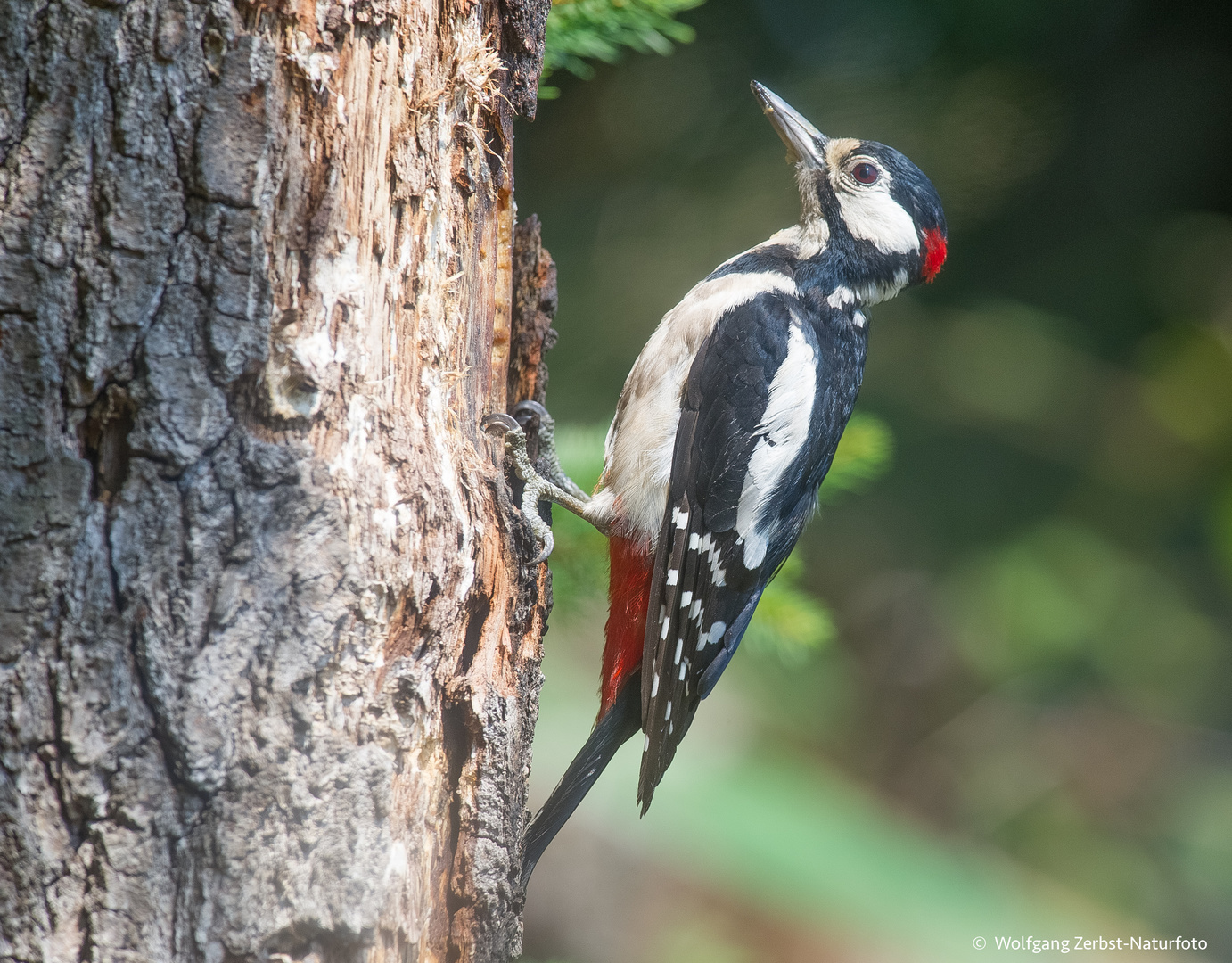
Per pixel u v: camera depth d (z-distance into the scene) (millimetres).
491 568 5008
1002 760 15148
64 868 3539
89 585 3592
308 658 3848
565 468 8359
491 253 5375
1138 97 15297
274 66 3893
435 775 4449
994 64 14805
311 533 3896
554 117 14781
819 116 14477
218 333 3781
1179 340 15523
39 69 3605
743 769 12164
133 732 3598
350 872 3848
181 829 3635
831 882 11148
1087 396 15562
